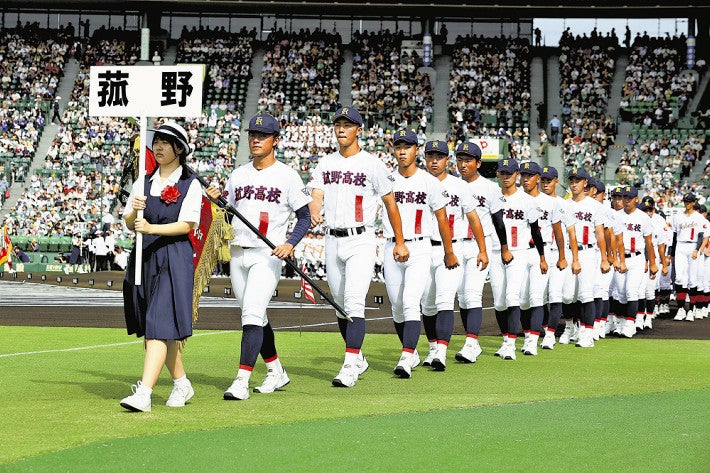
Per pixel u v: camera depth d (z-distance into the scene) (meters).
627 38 46.34
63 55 45.88
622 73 45.25
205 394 7.84
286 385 8.47
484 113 42.94
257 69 46.00
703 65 44.56
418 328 9.23
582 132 41.81
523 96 43.91
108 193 38.69
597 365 10.36
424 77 44.41
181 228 6.89
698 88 43.69
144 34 43.94
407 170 9.30
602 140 41.19
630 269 14.41
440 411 6.88
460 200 10.14
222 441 5.68
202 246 7.43
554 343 12.69
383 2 42.59
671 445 5.70
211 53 46.38
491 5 42.47
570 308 13.29
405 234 9.28
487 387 8.41
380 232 32.25
